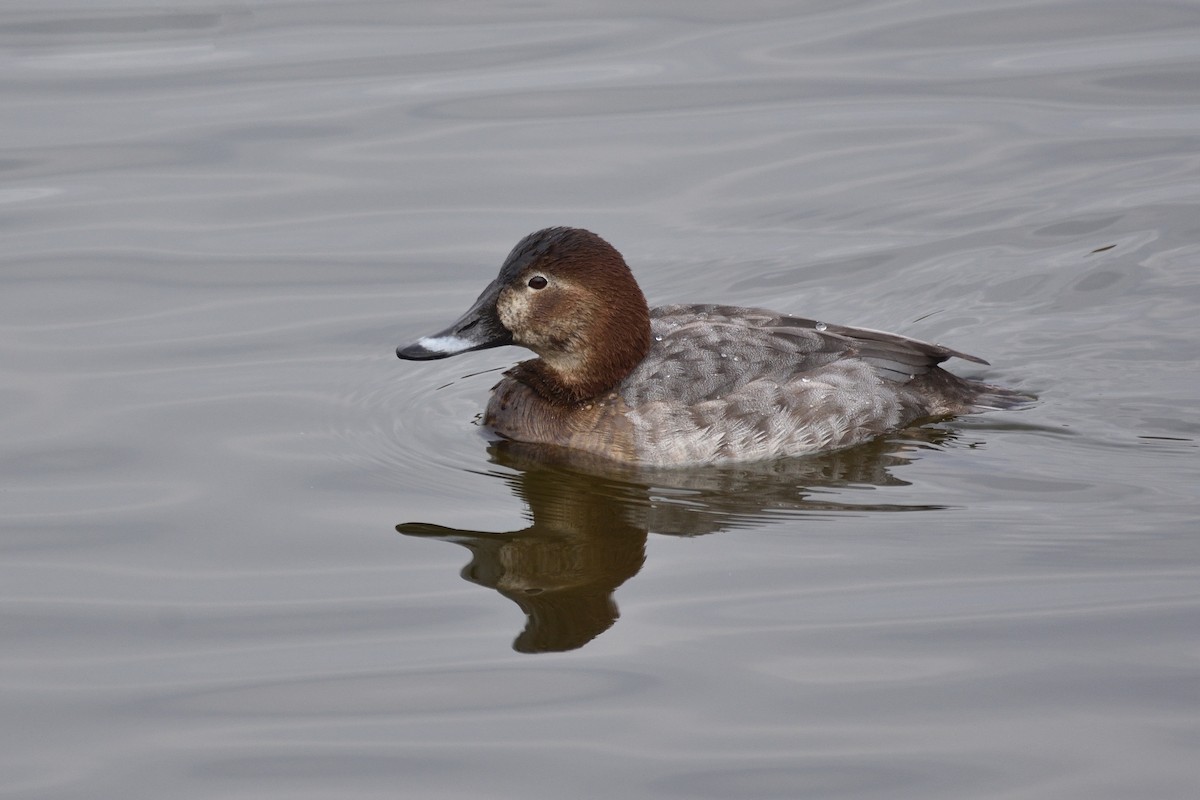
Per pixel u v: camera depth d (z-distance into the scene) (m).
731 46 18.50
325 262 14.59
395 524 10.54
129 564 9.93
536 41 18.64
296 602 9.46
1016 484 10.92
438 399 12.85
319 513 10.67
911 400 11.88
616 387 11.70
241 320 13.73
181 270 14.46
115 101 17.16
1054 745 7.79
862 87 17.48
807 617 9.09
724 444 11.34
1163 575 9.41
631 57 18.20
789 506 10.70
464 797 7.56
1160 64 17.67
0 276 14.23
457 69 17.92
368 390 12.70
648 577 9.70
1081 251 14.82
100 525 10.44
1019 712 8.06
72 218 15.20
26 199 15.46
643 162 16.22
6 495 10.82
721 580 9.62
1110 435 11.70
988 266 14.67
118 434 11.78
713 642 8.85
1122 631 8.75
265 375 12.88
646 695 8.37
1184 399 12.27
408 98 17.27
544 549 10.16
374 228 15.10
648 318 11.76
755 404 11.40
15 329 13.43
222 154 16.23
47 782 7.71
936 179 15.99
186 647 8.95
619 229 15.10
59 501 10.76
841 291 14.34
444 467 11.50
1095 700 8.12
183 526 10.45
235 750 7.96
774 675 8.49
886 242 15.09
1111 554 9.75
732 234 15.14
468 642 8.98
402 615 9.30
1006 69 17.77
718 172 16.08
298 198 15.56
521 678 8.58
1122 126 16.70
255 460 11.47
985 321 13.88
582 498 10.92
